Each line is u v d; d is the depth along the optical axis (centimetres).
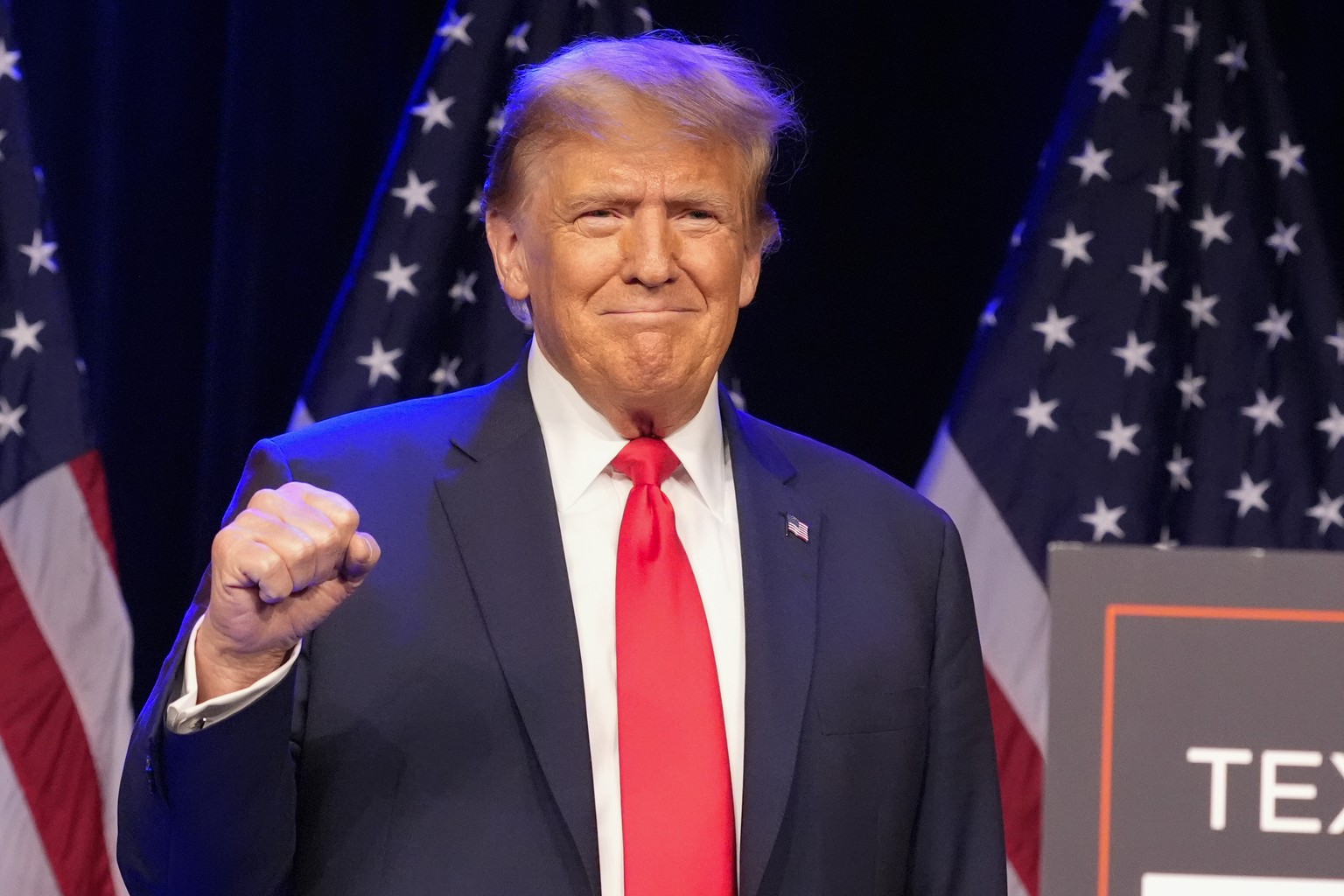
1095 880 193
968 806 340
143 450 629
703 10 646
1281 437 576
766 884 301
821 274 646
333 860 289
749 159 317
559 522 317
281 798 271
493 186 325
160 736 267
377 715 292
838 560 336
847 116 648
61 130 628
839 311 646
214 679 261
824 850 310
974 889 336
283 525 242
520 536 310
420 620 298
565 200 303
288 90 629
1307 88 651
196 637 266
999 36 648
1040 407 574
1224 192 593
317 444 323
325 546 241
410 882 285
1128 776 194
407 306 555
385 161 639
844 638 325
